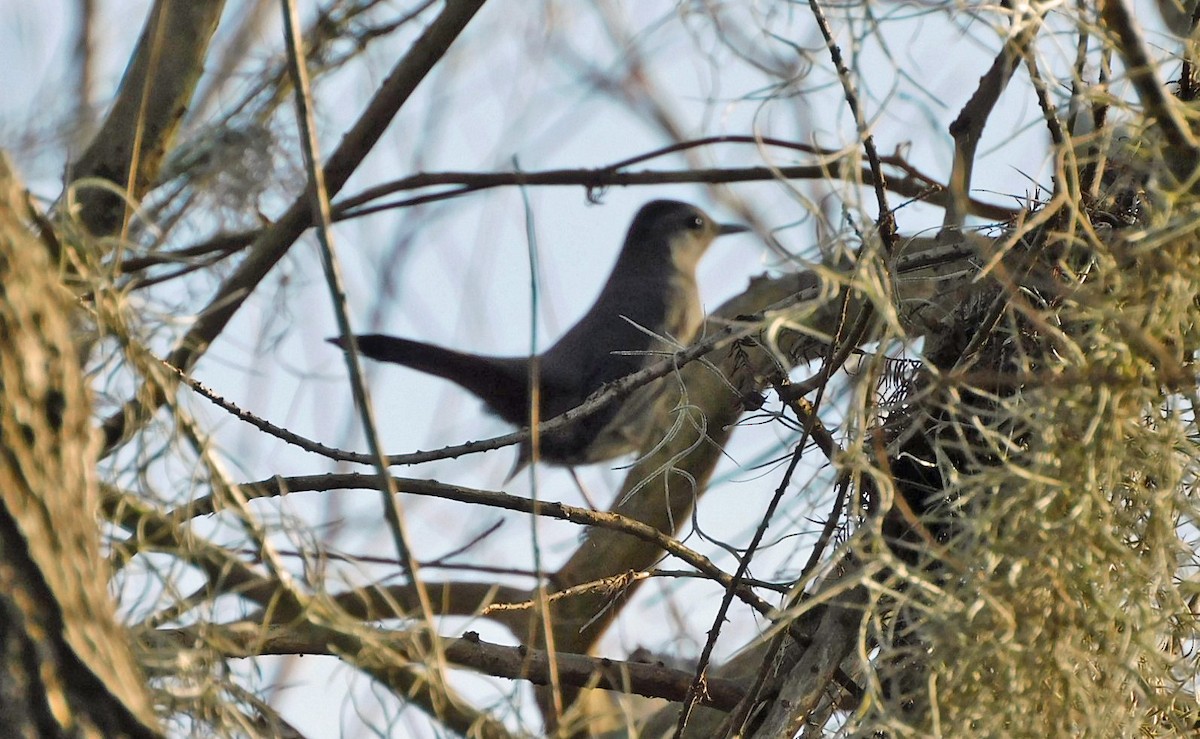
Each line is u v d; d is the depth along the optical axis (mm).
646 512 5809
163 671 3342
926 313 4516
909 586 3977
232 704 3393
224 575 3541
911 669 3973
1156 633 3900
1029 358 3939
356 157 5121
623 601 5816
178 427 3582
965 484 3643
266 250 5047
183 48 5426
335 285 2961
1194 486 4023
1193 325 3932
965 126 5074
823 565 3584
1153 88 3611
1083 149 4473
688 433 5773
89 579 2697
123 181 5383
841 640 4211
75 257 3449
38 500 2584
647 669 4625
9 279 2633
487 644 4473
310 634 3949
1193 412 3930
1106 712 3682
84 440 2779
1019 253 4211
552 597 4508
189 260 3668
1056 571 3631
